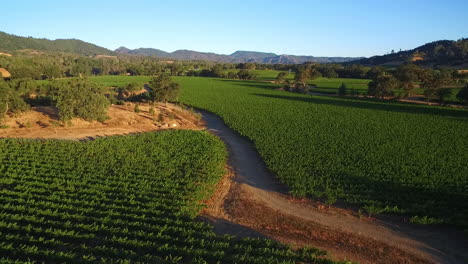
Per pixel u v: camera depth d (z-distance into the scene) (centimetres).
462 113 7300
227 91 11112
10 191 2544
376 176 3284
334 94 11325
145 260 1820
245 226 2372
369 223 2428
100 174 3088
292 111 7306
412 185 3031
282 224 2405
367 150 4272
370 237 2239
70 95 4981
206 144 4369
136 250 1936
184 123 6066
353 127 5709
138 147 4081
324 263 1900
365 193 2894
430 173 3397
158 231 2144
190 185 2912
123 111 6047
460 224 2312
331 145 4481
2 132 4634
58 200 2478
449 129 5634
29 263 1689
